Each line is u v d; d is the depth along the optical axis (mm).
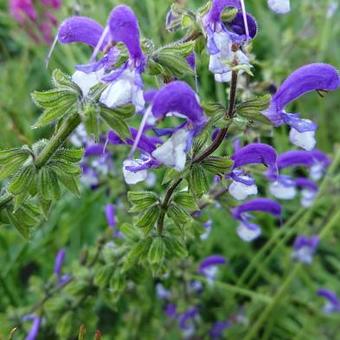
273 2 145
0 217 164
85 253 224
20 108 308
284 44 315
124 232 189
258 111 138
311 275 321
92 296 219
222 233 293
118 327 279
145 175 154
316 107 352
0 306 264
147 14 353
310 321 295
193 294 260
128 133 133
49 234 271
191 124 134
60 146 151
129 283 232
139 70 131
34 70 351
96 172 241
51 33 317
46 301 223
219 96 289
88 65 131
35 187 149
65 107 135
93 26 143
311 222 326
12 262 256
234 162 153
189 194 158
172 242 175
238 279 294
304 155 202
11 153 148
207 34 141
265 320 283
